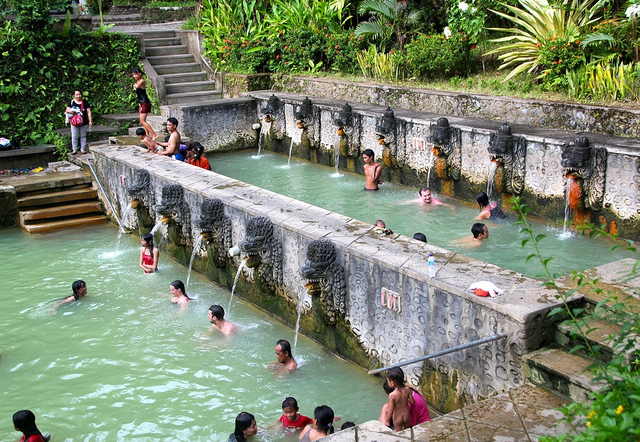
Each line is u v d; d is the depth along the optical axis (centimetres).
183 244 1127
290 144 1669
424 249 761
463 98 1334
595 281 530
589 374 536
